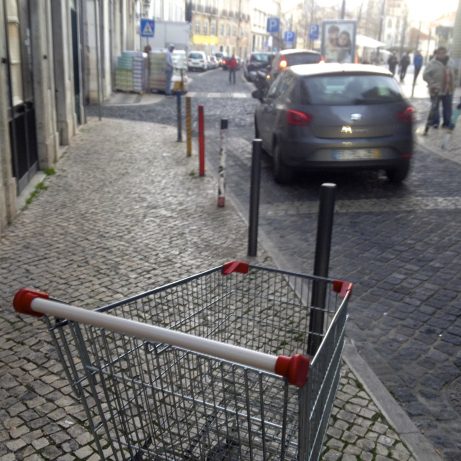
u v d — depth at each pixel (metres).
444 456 2.90
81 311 1.93
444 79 13.73
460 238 6.29
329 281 2.67
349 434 3.01
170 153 11.22
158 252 5.74
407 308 4.59
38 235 6.21
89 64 19.77
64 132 11.70
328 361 2.19
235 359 1.72
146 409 2.13
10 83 7.18
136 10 33.72
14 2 7.68
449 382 3.57
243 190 8.38
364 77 8.21
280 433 2.05
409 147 8.04
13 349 3.81
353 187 8.53
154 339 1.81
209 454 2.12
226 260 5.55
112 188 8.37
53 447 2.90
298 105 8.03
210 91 26.47
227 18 88.56
